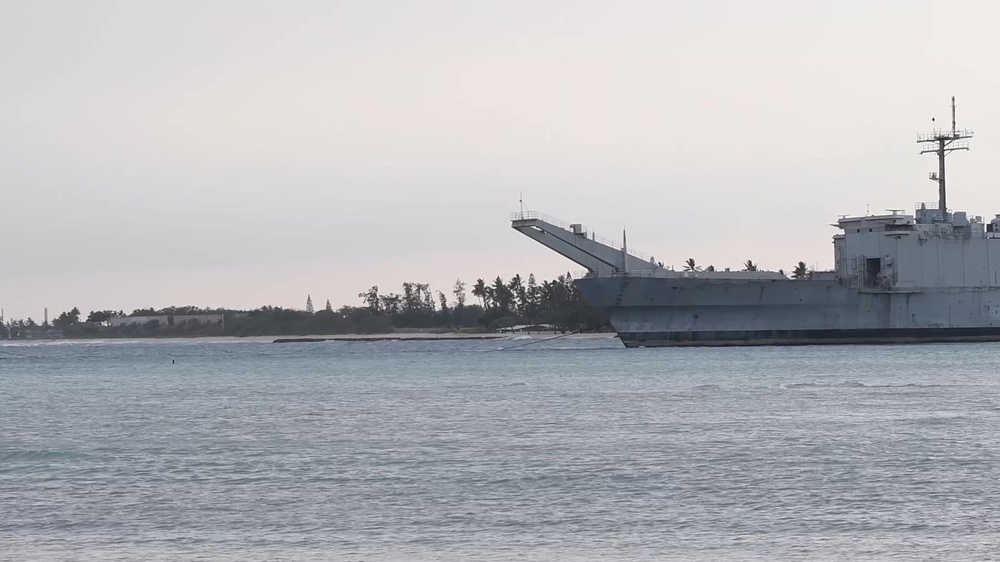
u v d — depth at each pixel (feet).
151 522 331.77
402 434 538.06
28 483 402.93
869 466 408.67
